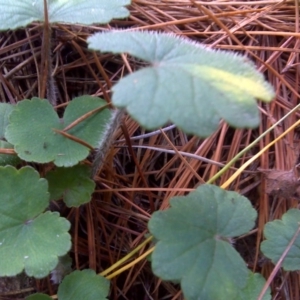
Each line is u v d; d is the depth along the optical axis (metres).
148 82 0.10
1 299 0.15
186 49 0.11
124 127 0.15
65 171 0.14
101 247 0.16
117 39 0.11
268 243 0.14
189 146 0.17
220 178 0.17
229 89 0.10
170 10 0.19
